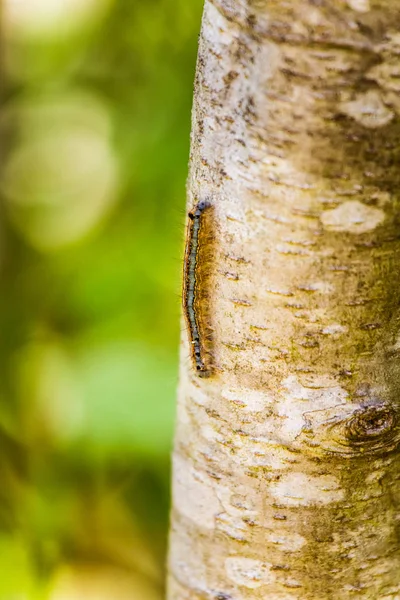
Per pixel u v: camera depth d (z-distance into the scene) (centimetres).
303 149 43
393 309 45
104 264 87
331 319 45
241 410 47
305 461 46
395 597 48
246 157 44
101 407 76
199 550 49
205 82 45
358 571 48
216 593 49
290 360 45
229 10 44
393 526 47
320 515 47
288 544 47
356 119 43
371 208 44
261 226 44
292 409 46
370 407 46
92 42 86
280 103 43
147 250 83
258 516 47
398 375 46
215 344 46
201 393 47
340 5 42
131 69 85
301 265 44
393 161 43
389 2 42
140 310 84
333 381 45
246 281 45
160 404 76
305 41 42
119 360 79
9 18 89
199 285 46
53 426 88
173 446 50
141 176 80
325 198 44
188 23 78
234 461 47
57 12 88
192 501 49
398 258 44
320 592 48
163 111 80
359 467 46
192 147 46
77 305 86
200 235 45
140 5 80
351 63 42
